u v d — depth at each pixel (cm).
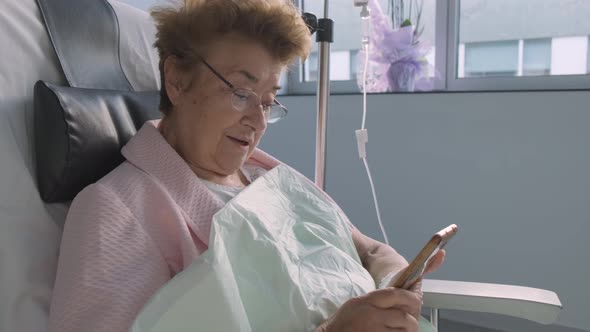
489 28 209
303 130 231
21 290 71
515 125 188
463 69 218
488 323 202
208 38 82
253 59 83
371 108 213
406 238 214
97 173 83
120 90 96
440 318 210
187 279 58
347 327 69
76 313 61
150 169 80
